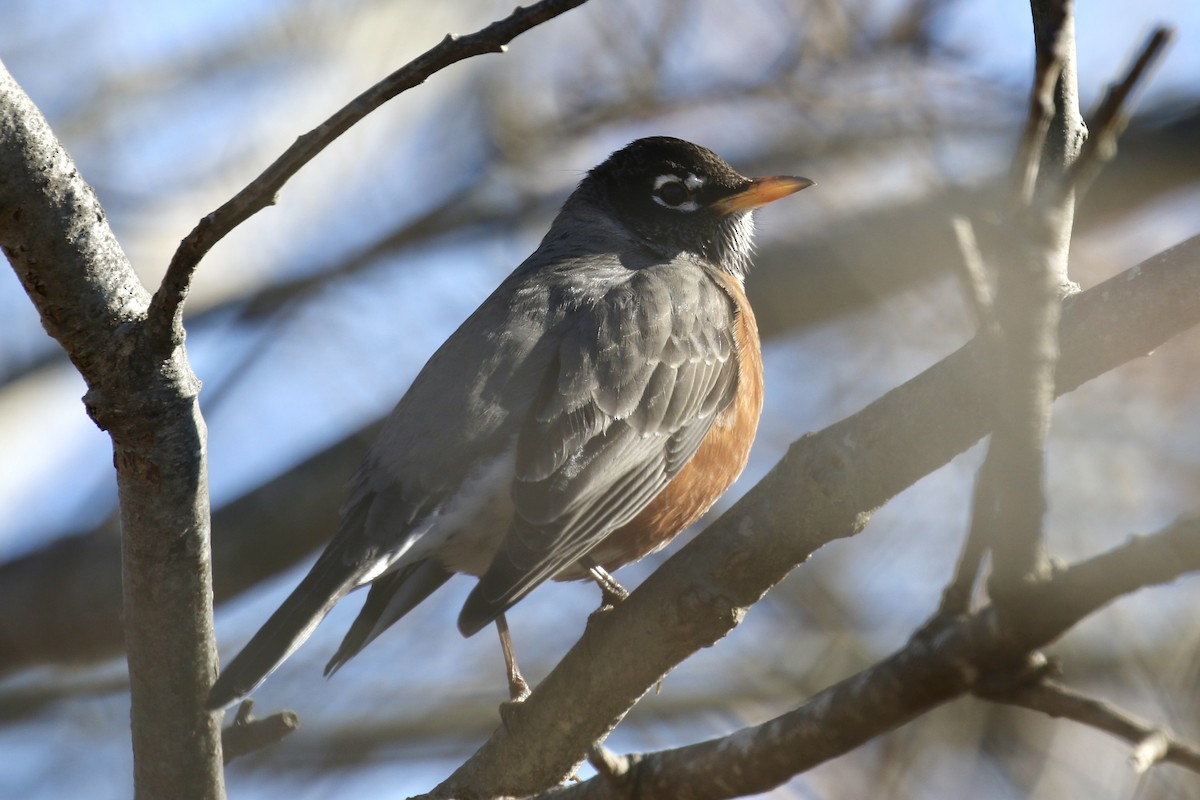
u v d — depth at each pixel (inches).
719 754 257.9
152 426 249.9
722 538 270.4
